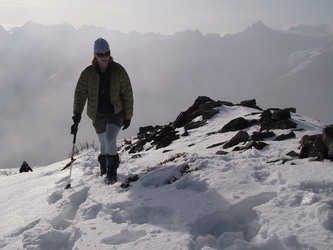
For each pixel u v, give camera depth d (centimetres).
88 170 668
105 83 573
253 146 635
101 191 520
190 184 470
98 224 399
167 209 413
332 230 307
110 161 566
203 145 791
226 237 343
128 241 370
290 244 305
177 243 325
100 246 346
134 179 551
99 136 615
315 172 419
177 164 556
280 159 521
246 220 377
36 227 415
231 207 380
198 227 366
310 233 308
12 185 746
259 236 334
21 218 471
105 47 548
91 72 572
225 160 548
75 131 591
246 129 859
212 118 1077
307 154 512
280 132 745
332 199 345
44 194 566
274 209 356
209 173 480
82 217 443
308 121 882
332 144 466
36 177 813
